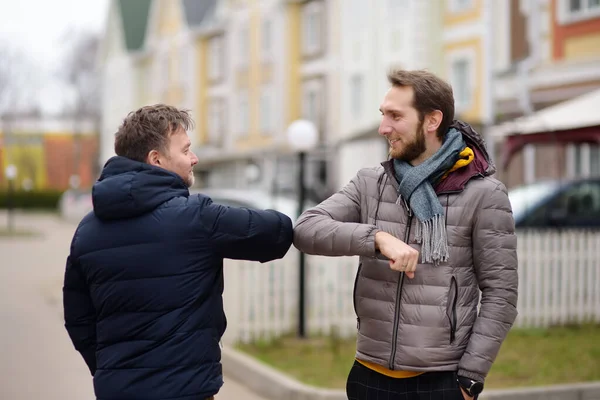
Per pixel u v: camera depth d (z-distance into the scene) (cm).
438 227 265
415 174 268
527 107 1697
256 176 2981
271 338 799
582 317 878
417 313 267
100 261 252
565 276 871
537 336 800
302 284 796
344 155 2569
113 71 5256
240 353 716
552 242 866
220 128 3641
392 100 275
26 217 4828
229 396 601
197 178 3884
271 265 801
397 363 269
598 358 682
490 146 1836
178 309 250
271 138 3114
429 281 268
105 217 255
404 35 2231
